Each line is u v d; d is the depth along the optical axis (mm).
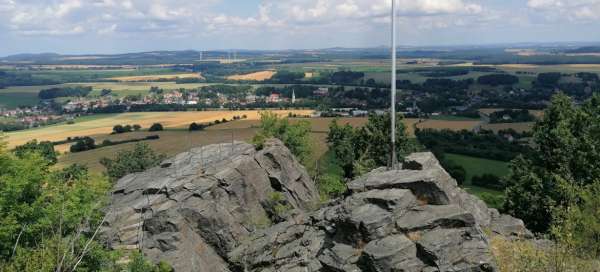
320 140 116688
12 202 28094
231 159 39281
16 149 40938
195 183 35688
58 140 150500
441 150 111812
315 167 65688
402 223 24953
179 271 29578
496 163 103188
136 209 33938
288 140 64938
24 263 24672
